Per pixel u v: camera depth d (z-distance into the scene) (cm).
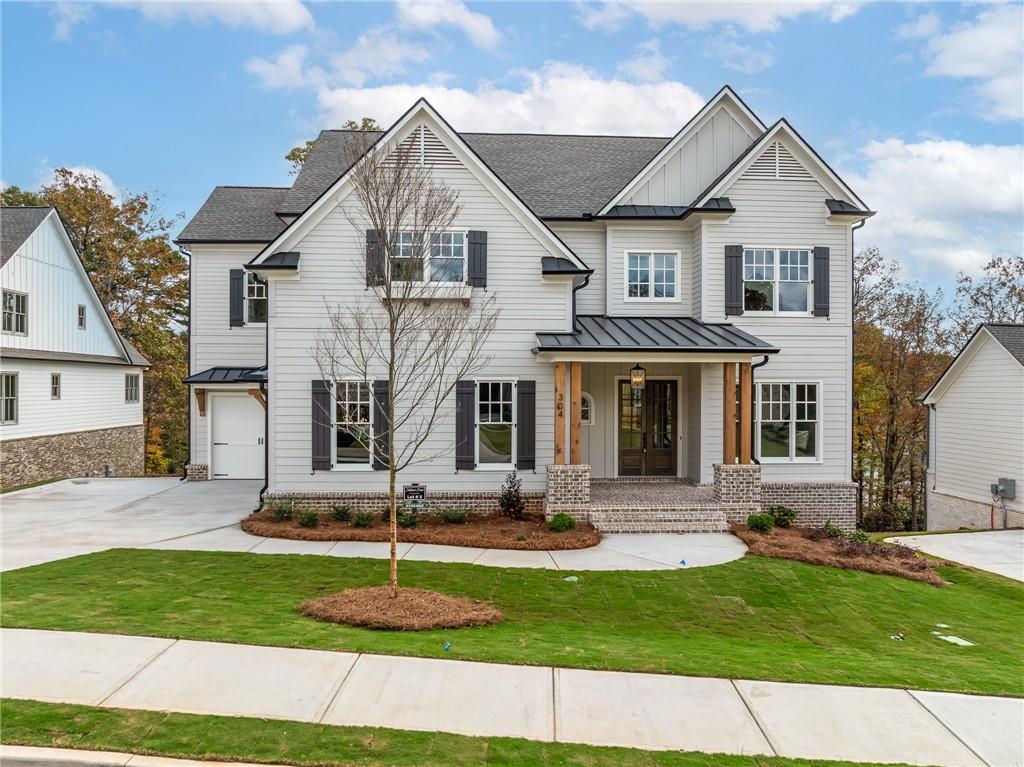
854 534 1427
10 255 2141
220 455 2102
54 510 1623
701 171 1786
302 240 1495
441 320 1275
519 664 698
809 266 1694
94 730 532
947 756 557
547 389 1538
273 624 795
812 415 1692
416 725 564
